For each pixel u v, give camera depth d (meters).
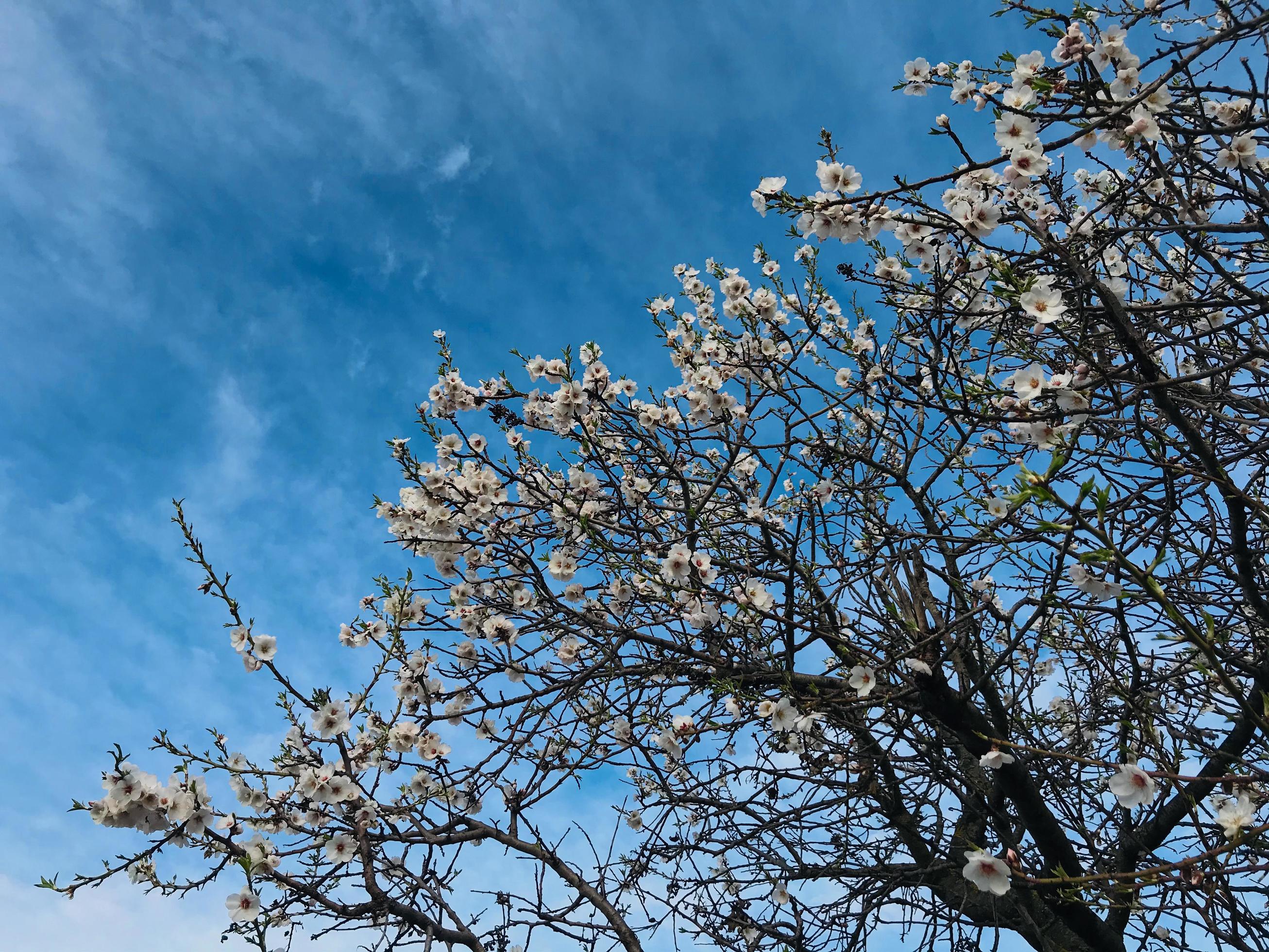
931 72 3.44
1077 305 3.27
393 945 3.21
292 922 3.32
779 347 4.75
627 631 4.11
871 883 4.53
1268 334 3.60
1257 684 3.58
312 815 3.54
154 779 2.67
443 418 4.87
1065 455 2.19
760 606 3.85
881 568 4.38
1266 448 3.07
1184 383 2.73
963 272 3.15
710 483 5.09
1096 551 2.18
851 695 3.87
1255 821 3.27
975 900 4.47
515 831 3.76
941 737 4.74
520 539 4.77
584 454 4.96
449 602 4.72
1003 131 2.84
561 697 3.97
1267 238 3.30
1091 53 2.84
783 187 3.23
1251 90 2.91
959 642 4.08
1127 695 3.45
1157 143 3.24
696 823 4.89
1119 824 4.18
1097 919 4.08
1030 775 3.97
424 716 4.13
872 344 4.74
